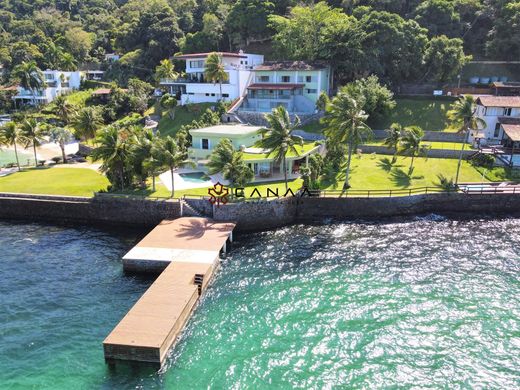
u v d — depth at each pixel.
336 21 93.50
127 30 146.50
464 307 33.50
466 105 56.78
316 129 76.88
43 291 36.31
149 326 28.80
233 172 49.91
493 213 54.84
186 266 37.69
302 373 26.67
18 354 28.23
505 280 37.53
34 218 55.12
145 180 59.62
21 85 122.75
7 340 29.66
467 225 50.72
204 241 43.44
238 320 32.03
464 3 112.75
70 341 29.55
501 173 61.41
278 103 85.75
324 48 89.19
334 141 56.62
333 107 55.25
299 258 42.31
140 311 30.62
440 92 90.75
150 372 26.53
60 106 100.69
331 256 42.66
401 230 49.34
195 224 48.34
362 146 71.06
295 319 32.12
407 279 37.91
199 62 102.19
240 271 39.69
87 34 158.25
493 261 41.22
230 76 92.00
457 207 55.28
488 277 38.12
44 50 152.38
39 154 86.62
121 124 94.75
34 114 114.62
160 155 50.66
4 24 179.88
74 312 33.09
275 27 110.50
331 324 31.53
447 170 62.47
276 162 53.25
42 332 30.56
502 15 105.75
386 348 28.95
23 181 62.69
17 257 43.25
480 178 60.06
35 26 169.88
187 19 140.00
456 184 57.31
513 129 65.12
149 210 51.31
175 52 133.00
